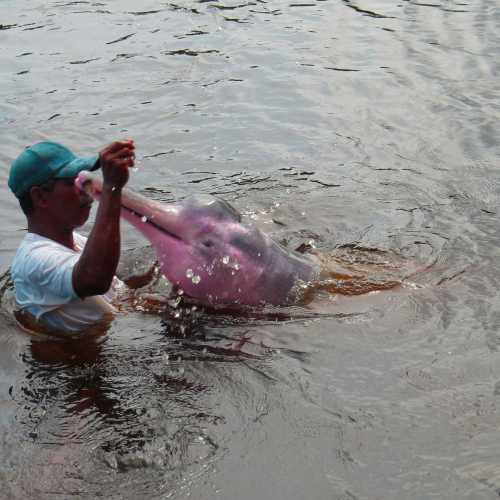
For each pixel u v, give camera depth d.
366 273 5.10
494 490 3.18
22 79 8.80
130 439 3.62
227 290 4.74
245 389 3.92
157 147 7.29
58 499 3.28
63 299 4.43
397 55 9.27
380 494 3.20
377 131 7.59
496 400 3.74
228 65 9.11
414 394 3.81
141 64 9.18
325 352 4.21
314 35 9.95
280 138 7.48
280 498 3.21
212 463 3.43
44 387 4.04
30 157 4.36
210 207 4.79
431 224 5.88
